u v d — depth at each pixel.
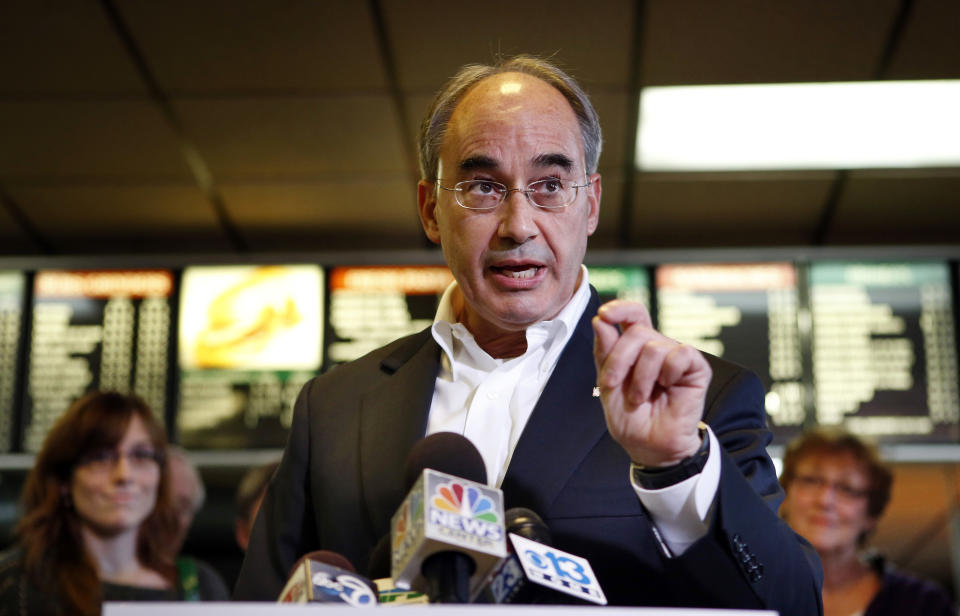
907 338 3.88
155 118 3.41
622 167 3.59
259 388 3.92
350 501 1.35
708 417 1.31
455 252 1.39
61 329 3.99
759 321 3.91
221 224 3.95
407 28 3.06
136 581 2.47
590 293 1.50
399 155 3.56
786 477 3.03
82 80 3.26
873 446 3.02
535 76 1.46
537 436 1.31
